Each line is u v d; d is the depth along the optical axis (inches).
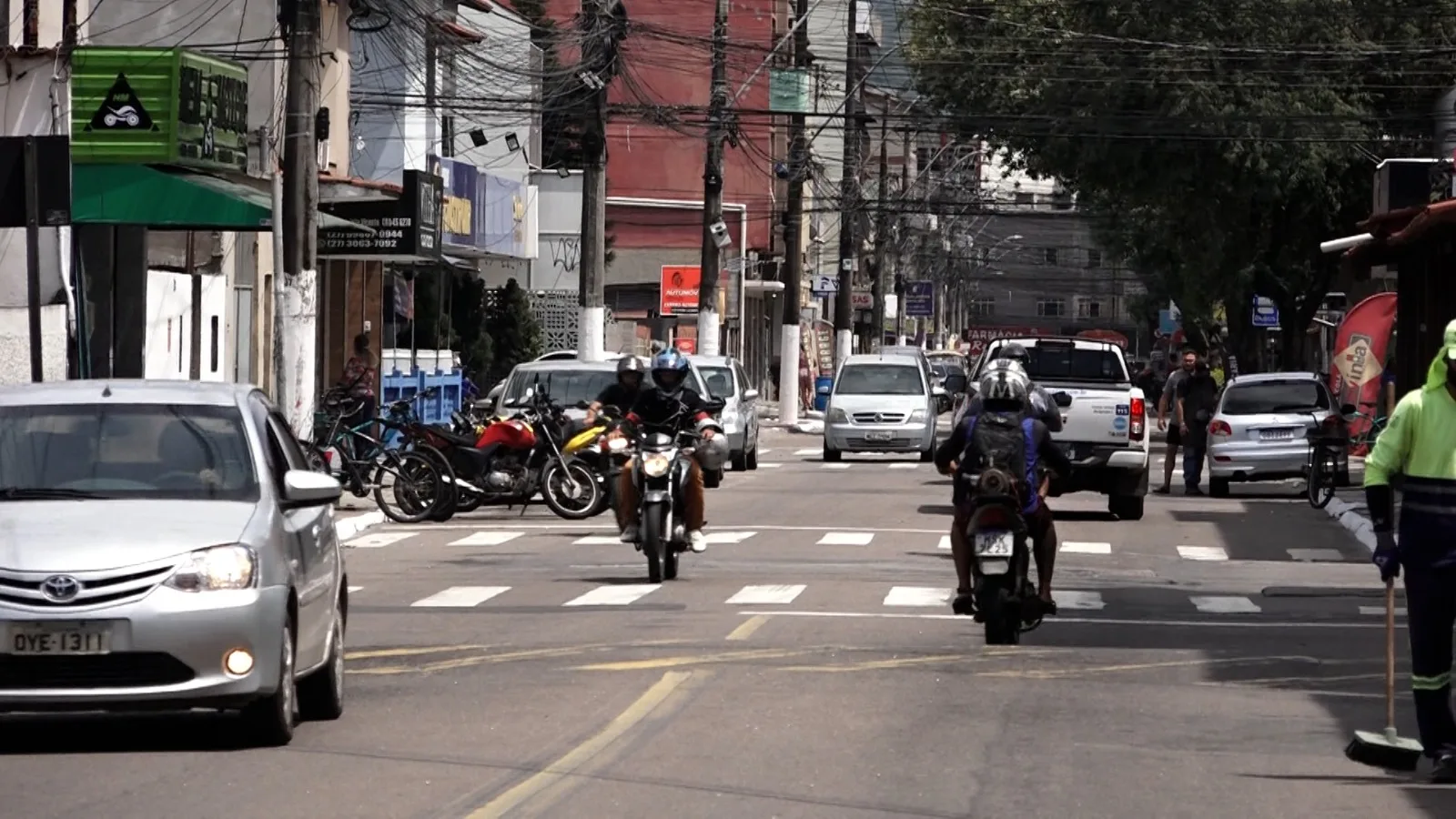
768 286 4042.8
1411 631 524.1
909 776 508.7
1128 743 562.9
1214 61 2480.3
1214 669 724.0
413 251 1884.8
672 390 1040.8
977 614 774.5
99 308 1465.3
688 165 3914.9
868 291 4670.3
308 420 1381.6
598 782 497.0
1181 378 1793.8
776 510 1528.1
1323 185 2539.4
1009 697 644.7
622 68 2625.5
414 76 2321.6
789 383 3046.3
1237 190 2514.8
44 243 1245.1
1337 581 1087.0
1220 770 524.7
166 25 1892.2
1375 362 1980.8
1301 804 482.6
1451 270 1198.3
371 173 2297.0
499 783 495.2
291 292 1369.3
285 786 489.7
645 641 784.3
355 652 755.4
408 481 1382.9
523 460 1393.9
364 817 453.4
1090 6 2554.1
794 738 562.3
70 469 560.4
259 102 1887.3
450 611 897.5
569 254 3257.9
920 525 1392.7
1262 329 3494.1
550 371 1605.6
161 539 519.2
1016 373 778.8
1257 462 1715.1
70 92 1301.7
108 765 518.0
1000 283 7716.5
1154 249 3019.2
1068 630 842.2
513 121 2933.1
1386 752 530.0
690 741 556.4
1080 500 1692.9
